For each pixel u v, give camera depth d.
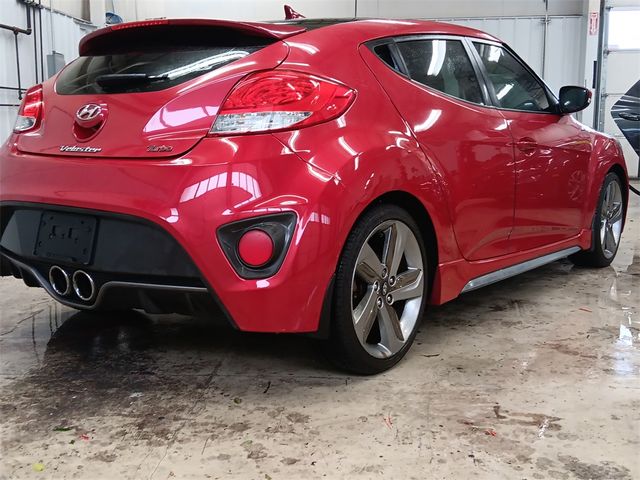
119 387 2.07
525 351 2.38
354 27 2.24
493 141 2.56
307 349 2.42
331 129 1.90
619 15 9.70
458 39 2.66
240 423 1.82
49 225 2.02
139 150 1.85
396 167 2.04
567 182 3.17
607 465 1.58
